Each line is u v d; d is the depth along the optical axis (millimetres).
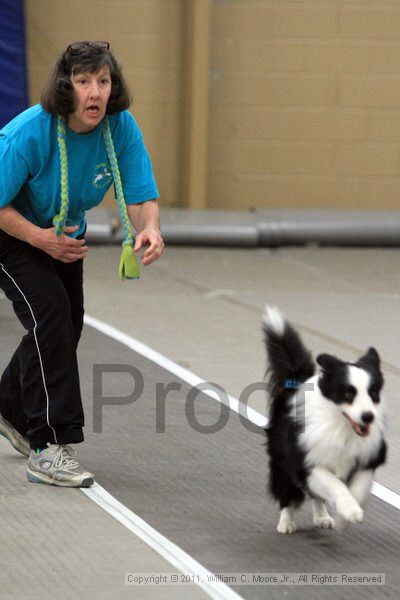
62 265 8680
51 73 8039
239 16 22141
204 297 16609
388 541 7719
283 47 22312
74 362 8531
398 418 10758
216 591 6781
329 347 13781
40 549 7391
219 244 20734
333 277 18547
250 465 9359
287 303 16375
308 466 7285
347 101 22578
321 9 22188
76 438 8555
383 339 14289
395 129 22750
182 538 7676
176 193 22938
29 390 8523
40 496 8406
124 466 9242
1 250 8516
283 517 7793
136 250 8297
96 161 8352
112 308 15539
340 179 22891
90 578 6938
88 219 20547
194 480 8945
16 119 8234
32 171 8203
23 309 8430
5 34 21000
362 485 7312
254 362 12859
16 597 6633
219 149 22688
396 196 23000
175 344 13602
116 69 8148
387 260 20250
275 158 22750
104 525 7852
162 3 22109
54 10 21812
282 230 20922
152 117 22578
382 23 22297
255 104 22531
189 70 22094
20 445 9227
